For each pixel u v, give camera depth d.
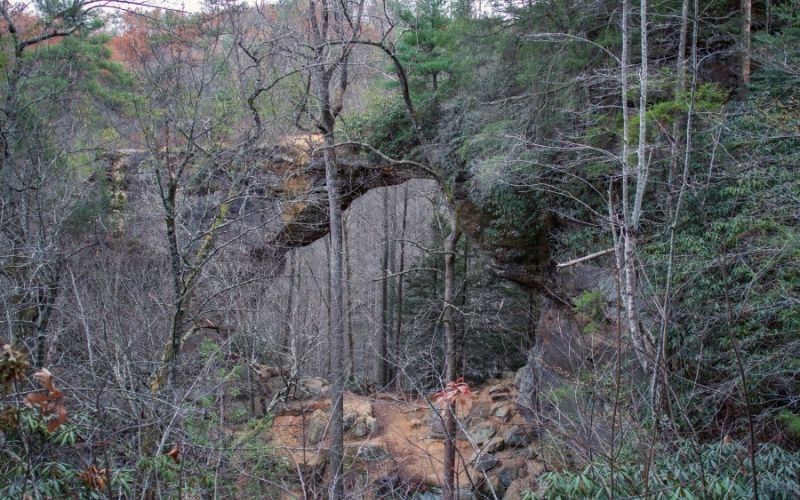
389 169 16.31
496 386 17.98
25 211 8.16
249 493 7.25
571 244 13.46
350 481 9.39
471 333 20.97
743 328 8.67
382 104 16.86
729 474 6.01
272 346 12.70
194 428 7.55
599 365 8.27
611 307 10.81
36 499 4.30
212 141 10.65
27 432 4.81
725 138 10.38
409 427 15.41
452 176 15.21
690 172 10.45
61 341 8.20
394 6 15.86
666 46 12.91
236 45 10.52
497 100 13.82
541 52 13.13
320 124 11.30
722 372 8.61
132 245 12.35
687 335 8.98
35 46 10.72
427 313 18.95
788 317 8.20
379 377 21.94
